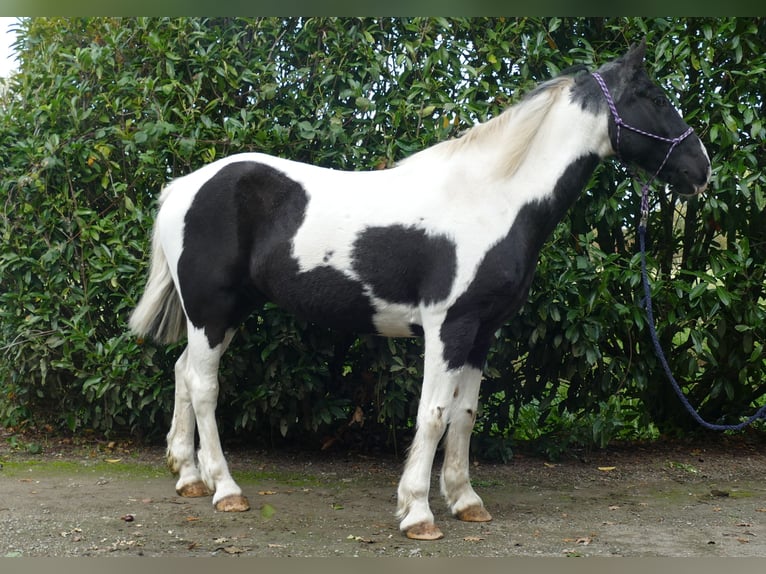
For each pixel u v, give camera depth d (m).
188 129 4.28
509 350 4.38
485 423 4.70
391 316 3.38
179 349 4.57
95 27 4.63
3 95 4.91
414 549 3.03
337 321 3.47
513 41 4.32
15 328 4.62
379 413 4.47
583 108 3.33
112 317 4.69
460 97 4.23
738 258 4.34
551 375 4.59
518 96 4.26
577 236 4.41
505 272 3.18
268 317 4.35
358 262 3.31
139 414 4.62
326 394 4.61
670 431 5.18
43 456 4.54
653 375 4.82
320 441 4.81
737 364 4.71
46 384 4.74
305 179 3.49
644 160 3.39
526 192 3.27
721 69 4.37
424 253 3.23
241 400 4.55
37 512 3.45
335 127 4.22
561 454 4.75
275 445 4.82
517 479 4.25
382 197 3.35
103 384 4.48
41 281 4.62
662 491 4.02
